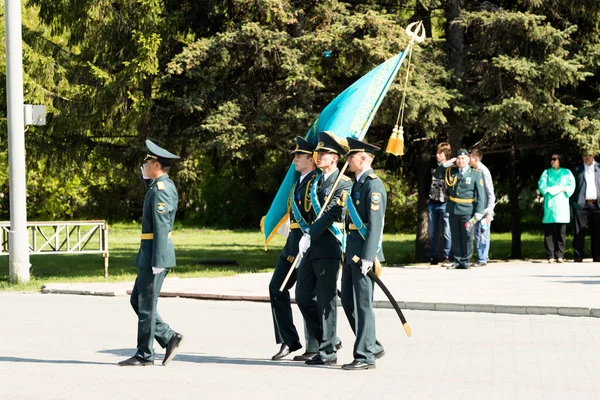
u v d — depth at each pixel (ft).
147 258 40.52
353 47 80.59
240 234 171.22
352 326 41.55
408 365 40.70
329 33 81.05
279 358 42.42
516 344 45.91
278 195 50.72
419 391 35.40
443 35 102.47
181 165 89.56
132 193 106.83
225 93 84.17
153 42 84.84
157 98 88.89
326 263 40.83
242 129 81.82
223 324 52.80
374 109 54.29
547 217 89.04
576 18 93.61
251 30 80.48
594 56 88.69
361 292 39.70
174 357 42.83
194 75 82.02
